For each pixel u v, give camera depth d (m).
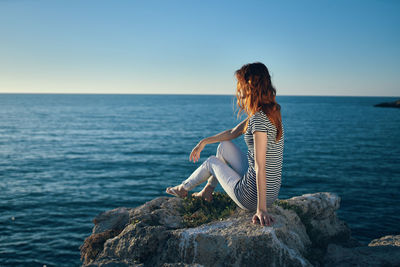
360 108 130.12
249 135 2.54
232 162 3.00
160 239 2.71
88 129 52.50
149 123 63.81
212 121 68.88
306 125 55.44
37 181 18.38
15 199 14.67
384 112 101.12
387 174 18.81
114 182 18.14
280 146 2.57
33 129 52.41
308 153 26.84
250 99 2.46
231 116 85.75
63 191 16.14
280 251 2.39
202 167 3.15
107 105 168.50
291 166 21.20
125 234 2.89
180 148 32.16
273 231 2.48
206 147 33.03
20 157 26.94
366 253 2.90
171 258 2.56
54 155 27.98
